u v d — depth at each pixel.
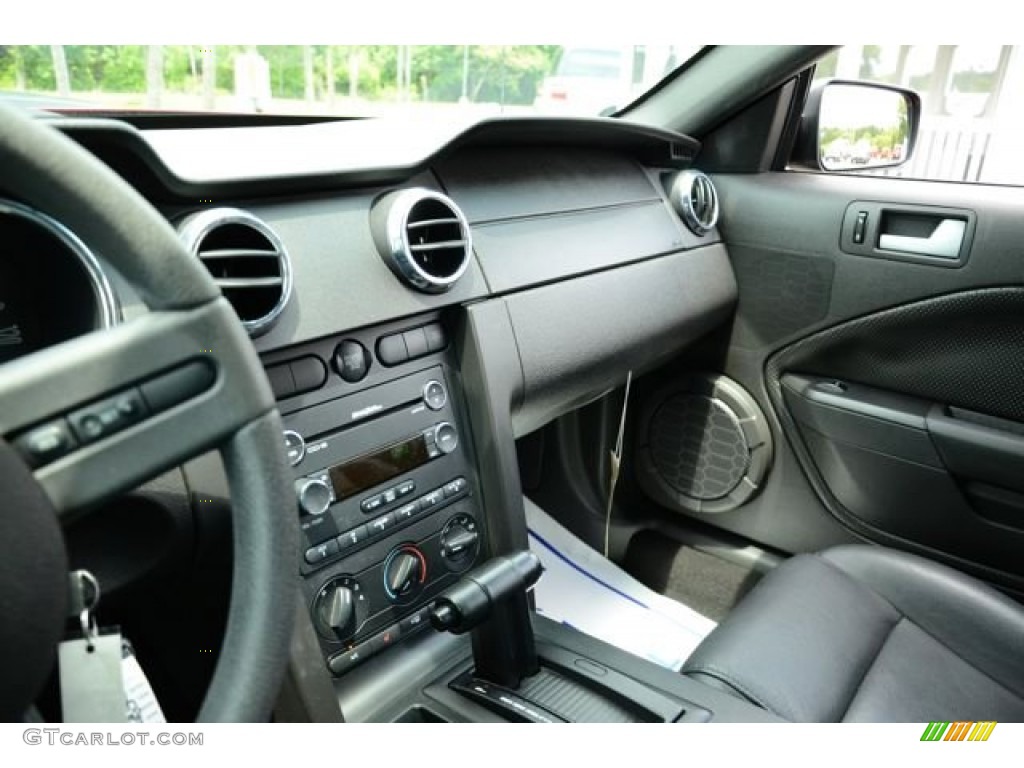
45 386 0.42
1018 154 1.34
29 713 0.47
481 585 0.74
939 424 1.20
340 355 0.82
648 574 1.55
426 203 0.89
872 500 1.31
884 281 1.23
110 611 0.67
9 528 0.40
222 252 0.72
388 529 0.84
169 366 0.46
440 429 0.90
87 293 0.58
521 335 0.98
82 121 0.63
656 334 1.22
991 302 1.14
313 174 0.81
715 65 1.31
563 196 1.14
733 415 1.42
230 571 0.68
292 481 0.52
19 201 0.55
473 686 0.81
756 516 1.45
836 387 1.33
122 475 0.44
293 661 0.68
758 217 1.35
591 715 0.79
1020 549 1.18
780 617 0.96
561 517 1.62
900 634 0.98
